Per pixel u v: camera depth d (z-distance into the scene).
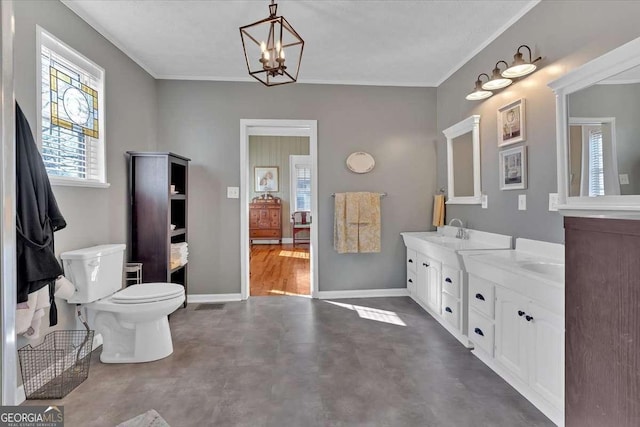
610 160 1.81
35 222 1.84
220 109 3.92
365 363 2.40
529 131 2.53
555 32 2.27
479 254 2.50
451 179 3.75
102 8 2.51
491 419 1.79
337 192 4.06
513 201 2.72
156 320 2.49
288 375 2.25
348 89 4.05
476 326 2.45
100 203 2.79
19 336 1.95
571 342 0.86
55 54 2.33
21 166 1.81
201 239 3.93
